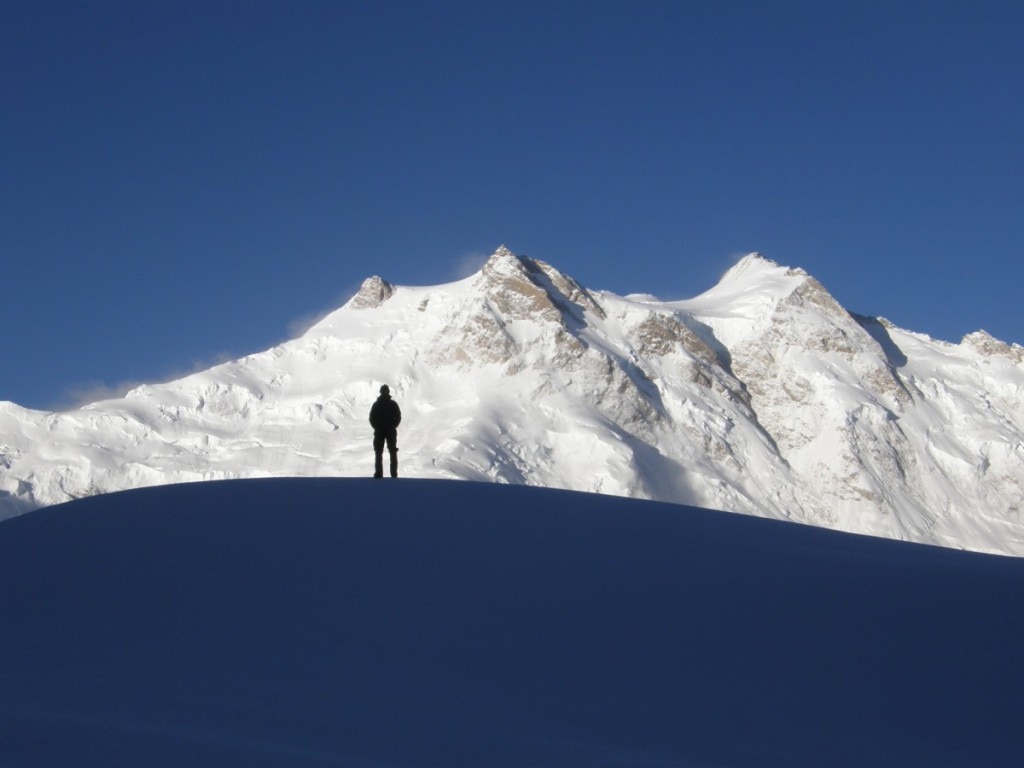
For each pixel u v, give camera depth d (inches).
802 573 792.9
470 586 729.6
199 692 552.4
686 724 546.6
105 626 660.7
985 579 808.9
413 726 519.8
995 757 534.0
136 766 451.2
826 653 645.9
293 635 639.1
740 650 642.8
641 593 729.0
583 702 563.5
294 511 925.2
